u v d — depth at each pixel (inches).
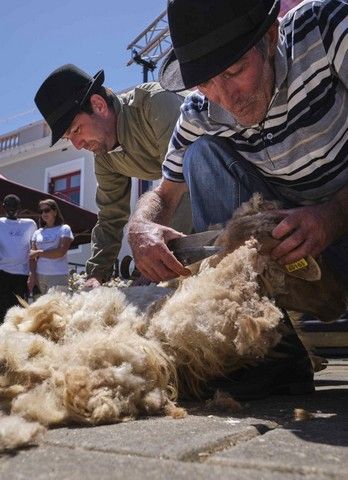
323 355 132.7
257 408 55.9
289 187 74.5
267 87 65.7
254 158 73.5
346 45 64.1
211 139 76.5
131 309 62.2
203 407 55.5
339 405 58.1
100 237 132.5
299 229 57.5
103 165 127.6
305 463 32.0
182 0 61.1
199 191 78.0
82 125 117.2
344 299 70.1
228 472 30.7
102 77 118.8
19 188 264.5
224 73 62.8
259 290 59.9
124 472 30.9
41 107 118.3
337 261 68.6
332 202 60.9
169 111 114.3
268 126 69.9
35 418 45.7
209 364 59.5
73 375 48.3
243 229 60.6
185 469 31.3
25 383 50.2
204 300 57.1
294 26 68.4
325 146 68.9
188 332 56.6
